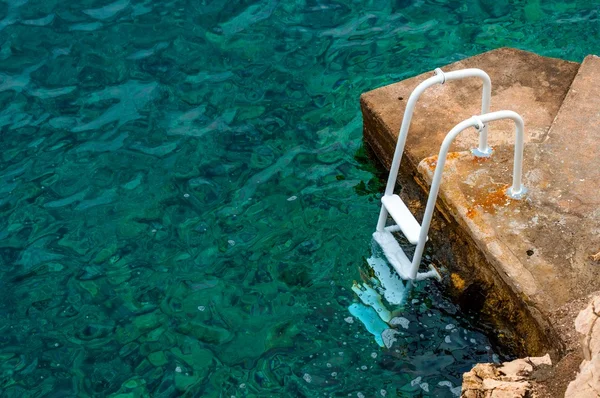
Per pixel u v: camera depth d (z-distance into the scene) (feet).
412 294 20.59
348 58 27.40
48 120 25.44
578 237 18.83
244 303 20.70
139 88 26.43
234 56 27.53
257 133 24.98
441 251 20.92
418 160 21.57
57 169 24.03
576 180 20.04
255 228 22.38
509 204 19.65
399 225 19.94
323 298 20.71
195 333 20.08
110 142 24.73
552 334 17.42
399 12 29.07
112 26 28.68
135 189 23.41
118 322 20.39
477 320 19.89
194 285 21.11
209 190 23.34
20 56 27.61
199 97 26.14
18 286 21.20
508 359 19.19
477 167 20.65
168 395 18.92
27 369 19.51
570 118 21.68
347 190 23.27
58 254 21.89
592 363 15.65
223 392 18.93
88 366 19.54
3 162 24.25
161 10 29.32
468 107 22.84
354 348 19.66
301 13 29.14
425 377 19.03
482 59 24.32
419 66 27.02
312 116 25.50
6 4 29.40
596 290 17.80
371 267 21.25
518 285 18.13
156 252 21.86
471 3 29.32
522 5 29.17
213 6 29.40
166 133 24.98
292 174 23.75
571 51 27.40
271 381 19.10
